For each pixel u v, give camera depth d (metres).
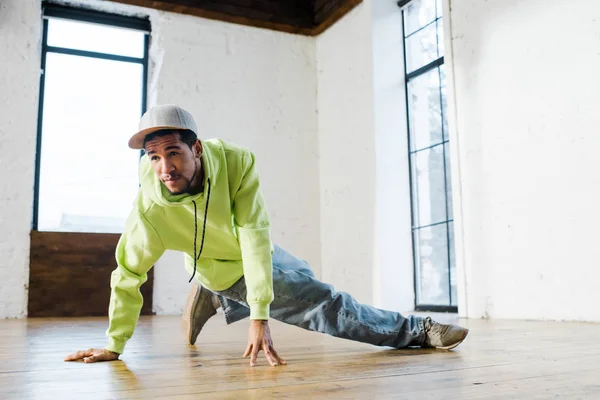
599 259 3.00
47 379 1.44
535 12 3.45
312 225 5.75
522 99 3.51
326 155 5.75
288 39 5.91
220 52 5.59
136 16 5.38
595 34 3.08
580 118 3.14
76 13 5.18
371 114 5.04
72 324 3.80
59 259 4.76
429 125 4.81
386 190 4.93
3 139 4.72
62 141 5.08
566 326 2.85
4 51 4.81
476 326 3.00
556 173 3.27
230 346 2.26
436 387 1.27
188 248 1.76
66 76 5.17
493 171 3.69
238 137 5.56
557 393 1.19
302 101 5.89
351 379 1.39
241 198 1.65
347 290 5.29
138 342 2.45
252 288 1.59
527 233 3.43
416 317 1.97
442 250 4.58
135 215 1.68
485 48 3.80
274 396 1.19
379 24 5.12
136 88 5.40
